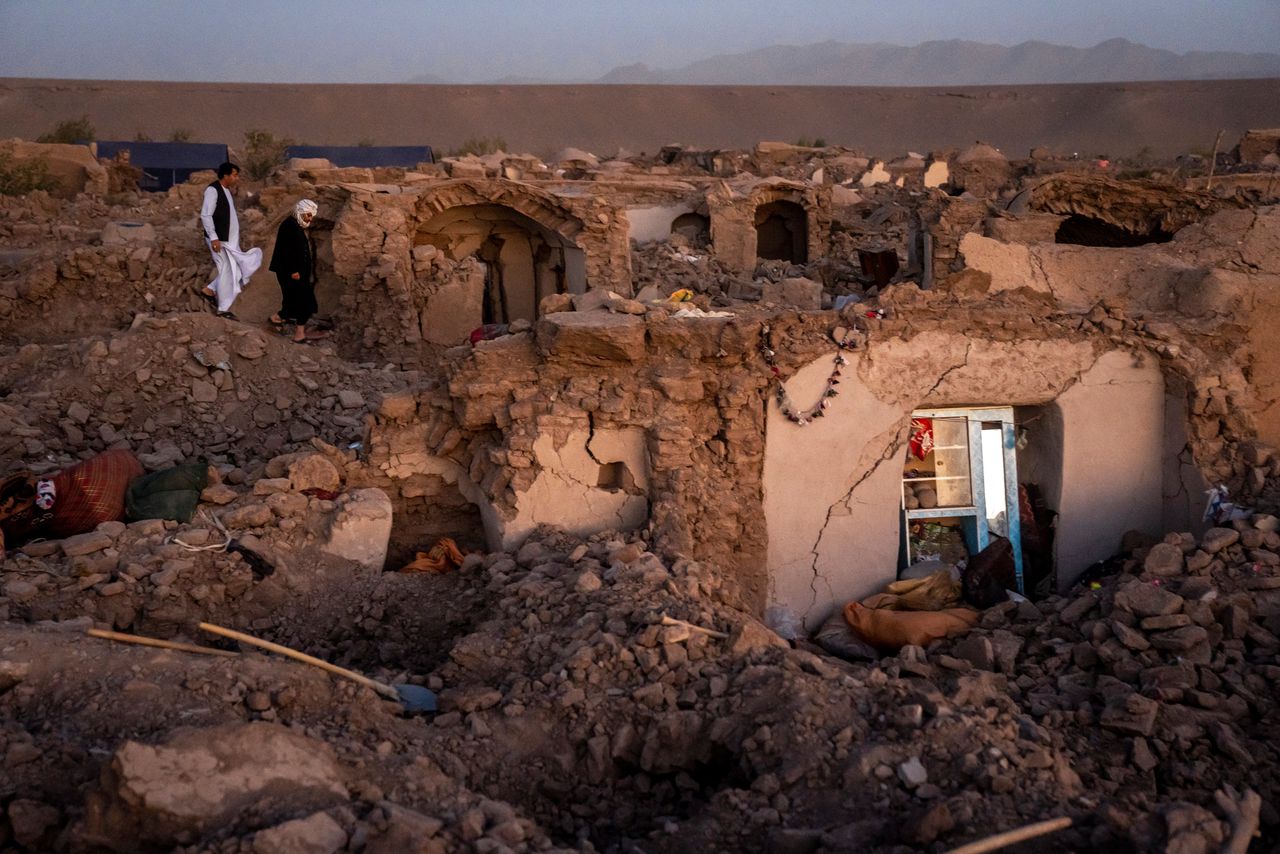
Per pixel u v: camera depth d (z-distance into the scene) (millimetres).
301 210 12586
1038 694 5910
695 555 7258
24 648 4859
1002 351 7816
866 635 7094
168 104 99438
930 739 4680
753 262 22984
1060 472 7992
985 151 35125
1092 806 4363
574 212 17266
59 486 6734
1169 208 12422
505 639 5824
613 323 7305
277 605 6398
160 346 10562
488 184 16953
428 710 5320
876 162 38438
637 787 4992
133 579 6047
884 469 7762
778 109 119500
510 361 7352
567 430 7199
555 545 6984
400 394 7633
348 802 4109
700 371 7340
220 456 9789
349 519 6797
